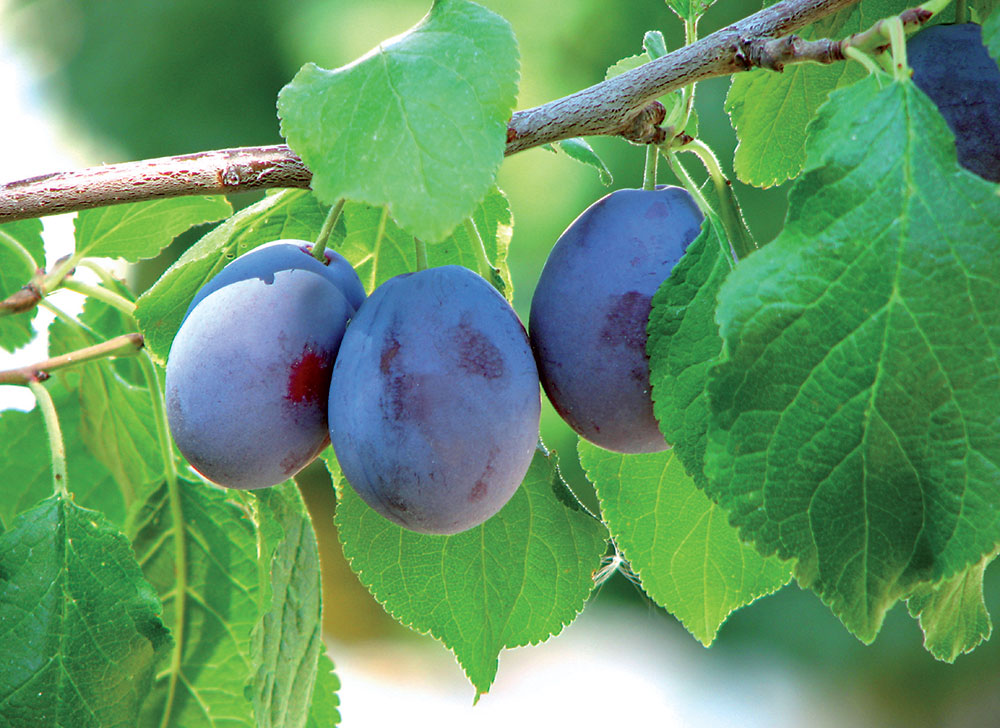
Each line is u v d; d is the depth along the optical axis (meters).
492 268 0.61
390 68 0.54
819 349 0.52
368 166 0.54
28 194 0.57
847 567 0.52
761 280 0.52
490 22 0.54
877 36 0.54
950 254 0.52
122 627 0.59
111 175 0.57
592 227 0.58
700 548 0.62
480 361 0.56
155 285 0.61
